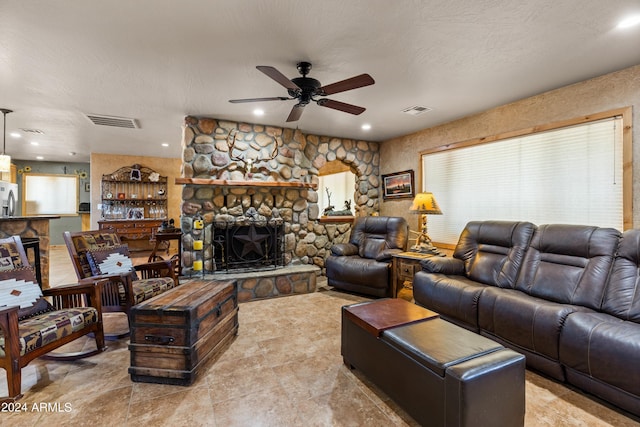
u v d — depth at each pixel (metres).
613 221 2.88
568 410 1.87
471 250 3.46
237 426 1.73
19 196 8.20
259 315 3.49
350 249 4.73
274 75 2.24
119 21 2.03
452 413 1.50
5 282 2.26
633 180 2.72
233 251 4.36
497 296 2.60
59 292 2.48
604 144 2.93
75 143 5.95
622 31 2.15
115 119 4.25
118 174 7.30
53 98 3.42
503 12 1.95
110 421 1.76
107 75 2.84
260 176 4.55
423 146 4.88
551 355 2.16
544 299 2.60
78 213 8.76
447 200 4.53
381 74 2.86
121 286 2.90
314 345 2.74
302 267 4.58
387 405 1.93
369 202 5.75
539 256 2.86
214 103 3.61
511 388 1.61
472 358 1.62
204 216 4.22
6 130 4.87
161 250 7.61
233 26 2.09
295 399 1.98
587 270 2.48
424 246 4.07
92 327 2.48
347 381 2.19
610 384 1.85
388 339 1.92
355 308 2.38
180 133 5.11
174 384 2.13
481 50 2.42
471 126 4.11
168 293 2.55
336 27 2.11
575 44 2.33
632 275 2.27
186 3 1.85
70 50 2.39
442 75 2.88
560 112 3.19
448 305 2.99
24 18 1.97
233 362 2.44
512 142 3.69
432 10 1.93
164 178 7.78
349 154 5.55
